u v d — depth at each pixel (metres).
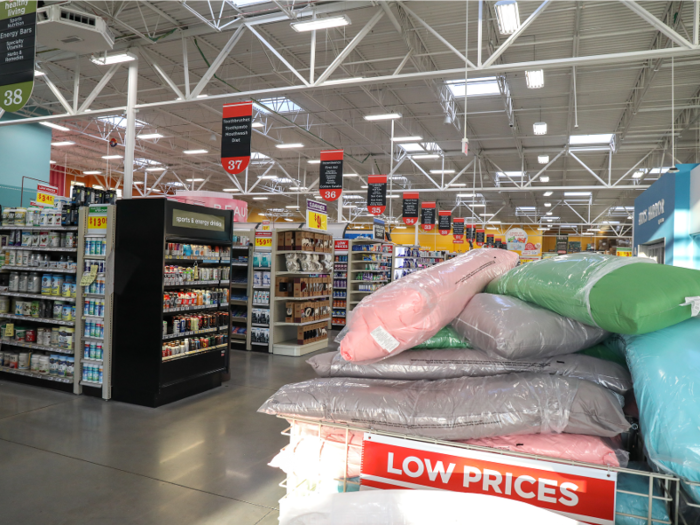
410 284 1.63
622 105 11.94
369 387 1.66
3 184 12.58
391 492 1.31
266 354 7.86
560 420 1.42
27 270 5.55
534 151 16.53
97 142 18.38
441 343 1.78
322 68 11.09
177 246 5.00
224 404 4.96
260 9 7.97
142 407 4.78
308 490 1.62
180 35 9.03
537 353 1.56
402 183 23.45
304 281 7.90
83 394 5.14
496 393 1.50
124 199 4.95
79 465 3.40
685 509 1.27
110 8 8.21
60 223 5.35
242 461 3.54
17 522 2.65
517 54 9.66
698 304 1.32
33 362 5.44
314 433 1.68
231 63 11.02
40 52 10.50
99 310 5.08
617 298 1.34
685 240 5.75
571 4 7.75
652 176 19.16
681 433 1.13
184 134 17.19
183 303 5.08
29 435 3.95
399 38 9.37
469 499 1.24
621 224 30.97
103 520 2.69
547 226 34.69
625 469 1.20
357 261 11.57
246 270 8.45
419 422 1.51
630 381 1.53
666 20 8.10
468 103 12.38
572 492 1.24
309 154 19.39
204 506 2.87
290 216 37.53
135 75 8.74
